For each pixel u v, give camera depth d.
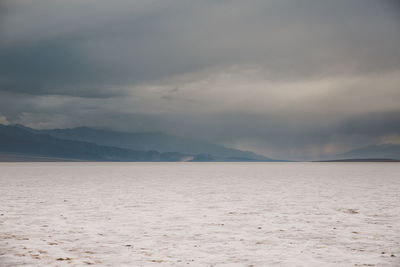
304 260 8.05
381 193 23.20
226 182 35.09
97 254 8.59
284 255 8.48
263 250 8.95
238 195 22.31
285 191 25.09
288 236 10.56
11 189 26.44
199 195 22.42
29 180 37.31
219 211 15.54
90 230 11.41
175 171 67.94
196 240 10.05
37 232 11.11
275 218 13.73
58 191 24.98
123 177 44.66
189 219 13.49
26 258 8.26
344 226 12.08
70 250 8.98
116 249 9.06
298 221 13.06
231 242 9.81
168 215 14.43
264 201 19.22
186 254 8.58
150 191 25.12
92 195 22.34
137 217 13.91
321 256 8.38
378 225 12.23
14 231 11.27
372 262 7.88
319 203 18.23
